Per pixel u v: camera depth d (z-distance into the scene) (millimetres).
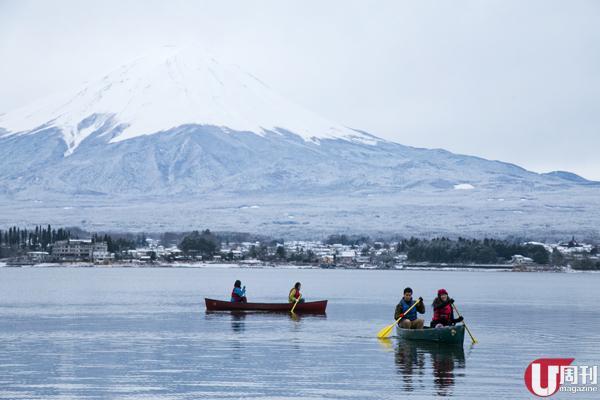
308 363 77625
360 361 78812
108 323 116125
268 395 63188
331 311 143375
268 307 138375
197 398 62094
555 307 160375
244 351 85500
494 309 153750
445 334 89938
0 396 62625
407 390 65188
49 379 69062
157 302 165875
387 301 178375
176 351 85438
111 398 61906
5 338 96625
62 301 168250
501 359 80562
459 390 65375
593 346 91250
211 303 139875
